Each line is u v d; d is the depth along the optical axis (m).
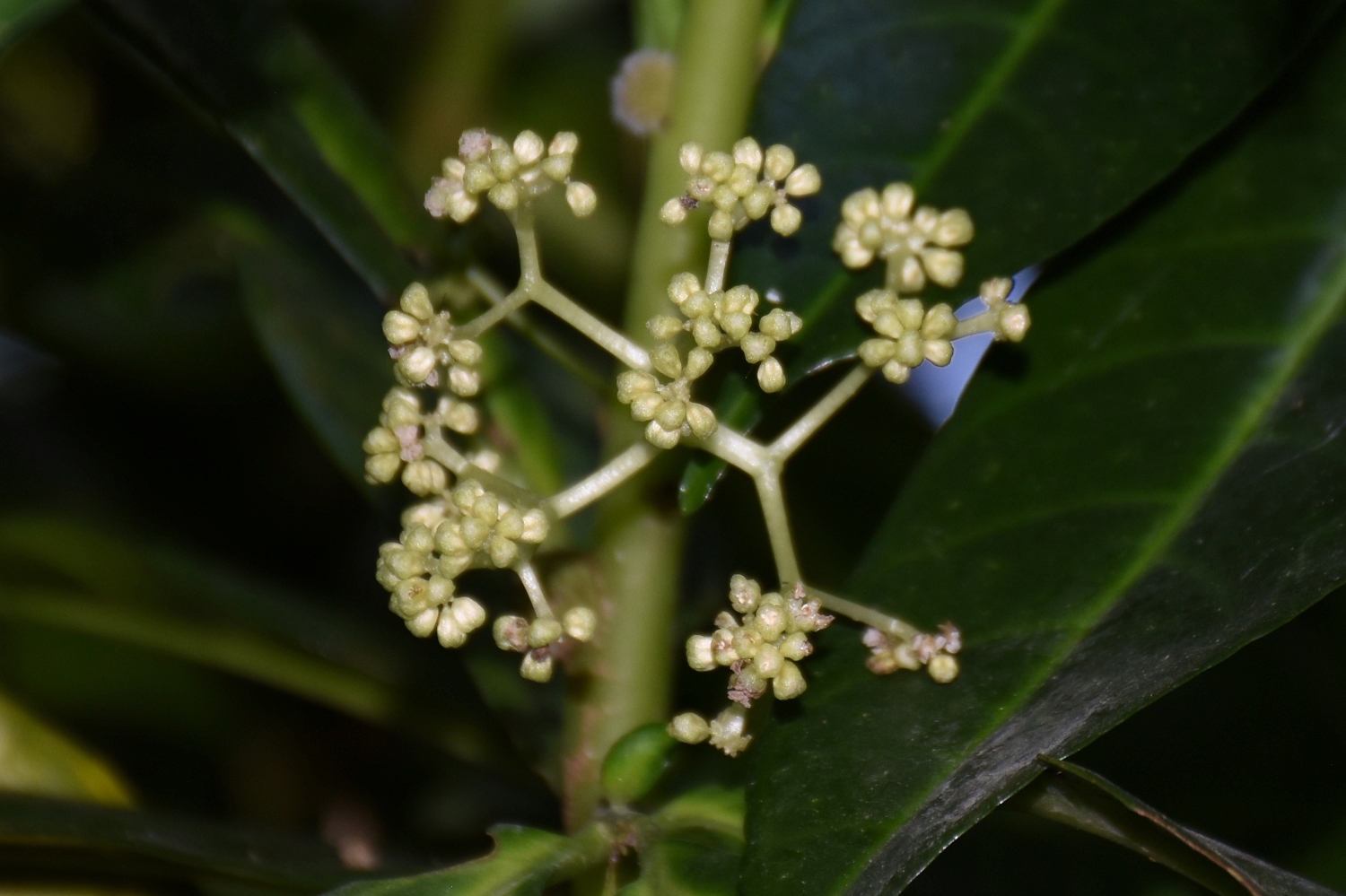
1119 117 0.42
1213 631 0.40
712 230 0.41
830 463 0.51
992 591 0.42
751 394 0.42
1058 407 0.43
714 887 0.40
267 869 0.42
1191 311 0.43
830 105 0.43
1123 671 0.40
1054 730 0.40
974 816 0.39
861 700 0.41
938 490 0.43
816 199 0.43
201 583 0.48
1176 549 0.41
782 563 0.41
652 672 0.43
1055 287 0.43
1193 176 0.43
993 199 0.42
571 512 0.42
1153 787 0.49
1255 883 0.38
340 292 0.50
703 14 0.42
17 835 0.42
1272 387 0.42
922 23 0.43
